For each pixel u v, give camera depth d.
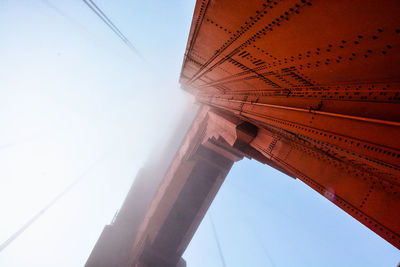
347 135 2.99
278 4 2.67
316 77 3.58
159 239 21.66
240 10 3.32
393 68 2.28
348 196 3.60
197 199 21.69
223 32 4.45
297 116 4.14
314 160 4.59
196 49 6.82
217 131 13.20
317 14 2.38
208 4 3.80
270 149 6.83
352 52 2.54
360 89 2.95
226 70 6.87
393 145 2.39
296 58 3.50
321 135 3.45
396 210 2.90
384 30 1.98
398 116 2.39
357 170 3.51
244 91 7.61
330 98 3.50
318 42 2.81
